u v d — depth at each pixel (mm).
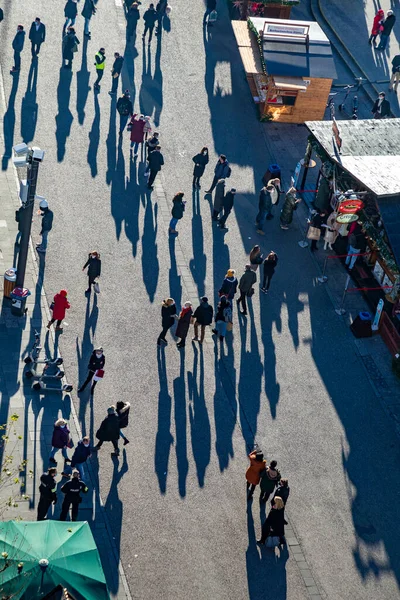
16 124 36938
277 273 33188
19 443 25750
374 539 25344
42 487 23141
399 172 33031
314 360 30219
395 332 30516
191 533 24625
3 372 27609
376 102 40406
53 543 20578
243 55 40406
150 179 35031
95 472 25578
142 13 44781
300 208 36281
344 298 31875
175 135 38344
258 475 25078
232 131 39250
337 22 46750
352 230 33094
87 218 33656
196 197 35625
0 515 23906
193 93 40656
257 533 24906
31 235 32344
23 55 40438
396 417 28859
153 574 23562
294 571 24234
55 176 35094
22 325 29219
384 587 24281
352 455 27469
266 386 29016
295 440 27578
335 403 28953
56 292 30594
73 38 39406
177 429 27188
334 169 33625
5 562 19844
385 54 45250
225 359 29625
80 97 38969
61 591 19172
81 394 27547
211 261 33031
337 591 24000
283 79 39094
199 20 45000
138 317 30375
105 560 23609
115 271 31812
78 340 29141
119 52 41875
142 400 27781
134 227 33719
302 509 25766
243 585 23719
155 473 25891
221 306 29500
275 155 38562
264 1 44531
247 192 36438
